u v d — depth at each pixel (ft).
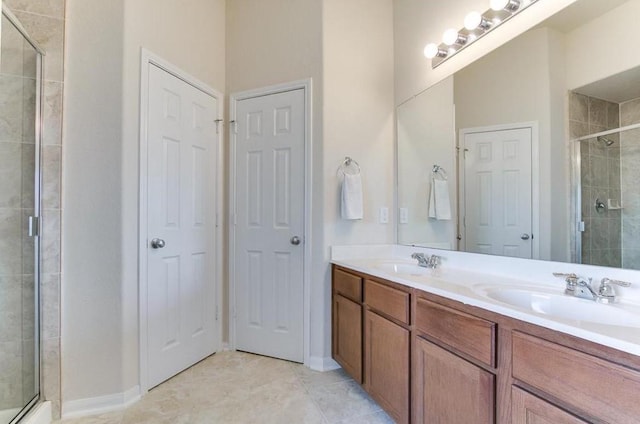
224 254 8.64
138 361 6.32
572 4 4.56
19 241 5.53
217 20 8.61
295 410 5.89
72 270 5.85
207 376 7.15
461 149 6.30
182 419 5.62
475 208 5.97
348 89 7.82
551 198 4.76
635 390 2.38
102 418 5.67
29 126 5.63
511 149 5.37
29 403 5.44
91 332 5.91
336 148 7.67
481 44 5.93
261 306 8.24
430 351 4.45
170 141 7.16
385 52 8.21
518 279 5.07
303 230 7.79
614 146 4.07
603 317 3.60
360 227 7.87
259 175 8.31
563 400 2.84
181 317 7.38
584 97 4.39
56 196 5.78
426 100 7.22
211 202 8.32
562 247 4.61
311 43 7.74
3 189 5.46
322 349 7.52
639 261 3.80
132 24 6.28
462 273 5.67
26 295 5.54
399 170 8.03
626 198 3.94
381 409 5.94
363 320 6.18
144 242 6.49
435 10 7.02
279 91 8.09
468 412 3.82
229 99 8.68
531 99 5.07
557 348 2.89
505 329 3.40
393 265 6.93
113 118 6.07
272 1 8.27
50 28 5.80
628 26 3.97
